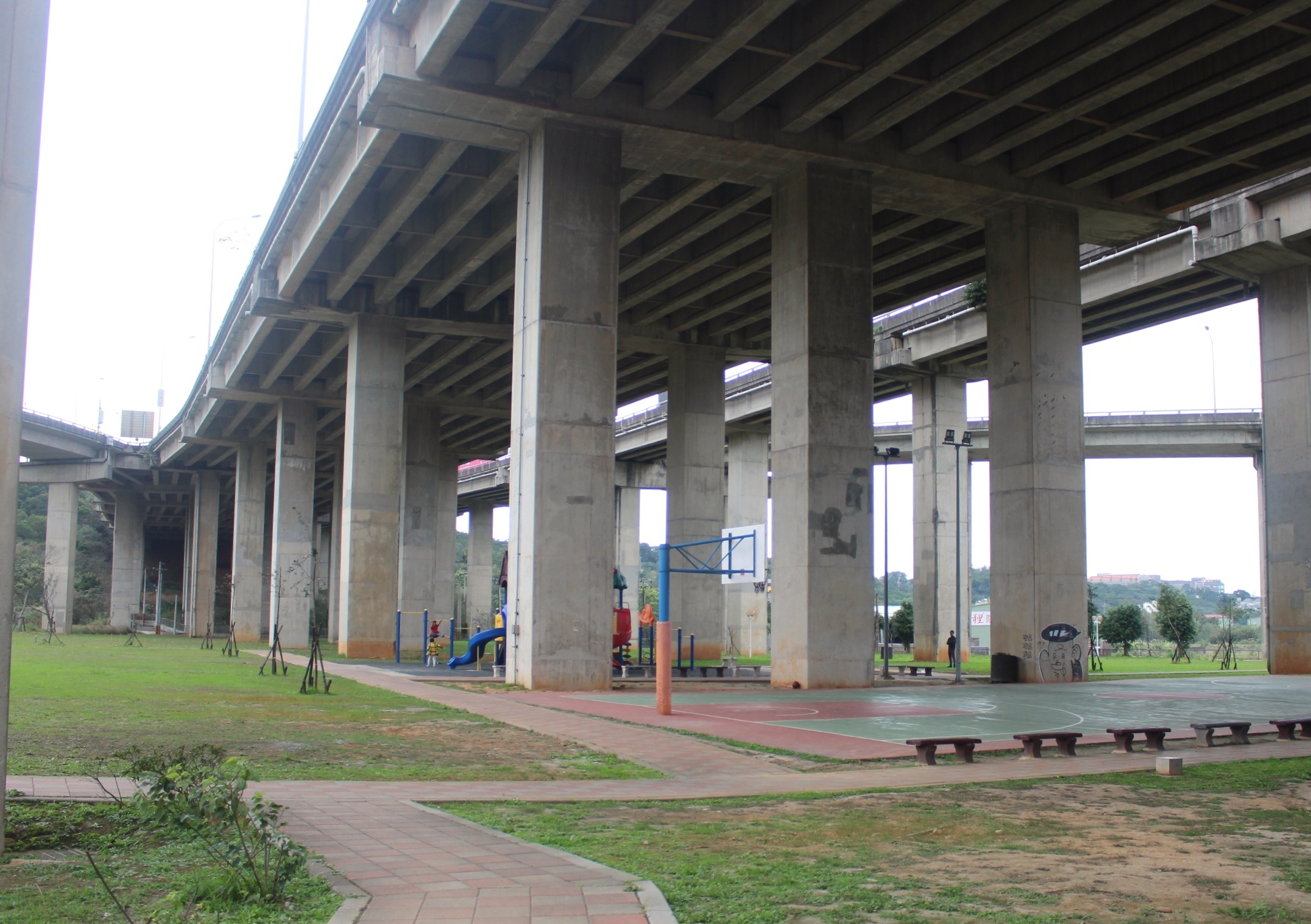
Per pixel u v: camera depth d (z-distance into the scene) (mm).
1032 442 30359
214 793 7105
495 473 89562
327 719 18047
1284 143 28734
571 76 25938
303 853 6578
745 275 41156
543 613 24922
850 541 27547
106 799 9695
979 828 9070
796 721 18219
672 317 46625
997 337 31844
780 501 28266
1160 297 42250
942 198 30844
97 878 6910
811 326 27750
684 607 46750
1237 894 6797
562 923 5902
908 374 52750
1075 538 30594
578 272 25938
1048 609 30000
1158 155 29094
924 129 28094
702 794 11039
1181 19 22953
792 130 27297
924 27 22625
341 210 33344
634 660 46781
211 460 83500
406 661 41344
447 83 24859
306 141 32969
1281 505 37219
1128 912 6332
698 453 47312
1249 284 39594
